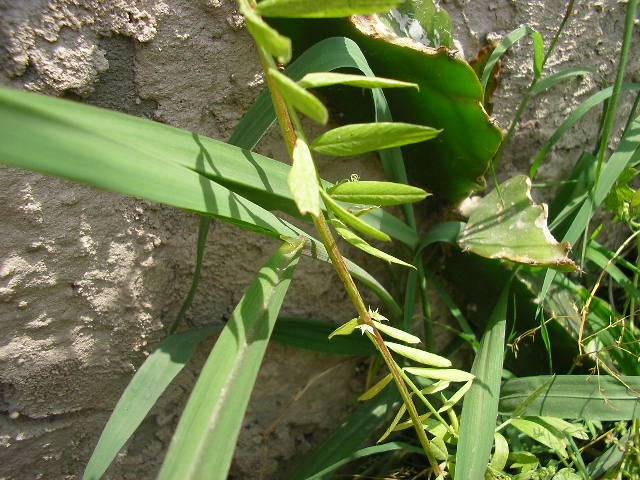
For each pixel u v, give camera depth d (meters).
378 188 0.12
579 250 0.22
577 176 0.23
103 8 0.15
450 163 0.19
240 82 0.17
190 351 0.17
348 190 0.12
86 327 0.17
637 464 0.18
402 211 0.21
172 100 0.16
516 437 0.19
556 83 0.22
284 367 0.21
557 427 0.17
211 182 0.12
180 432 0.10
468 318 0.23
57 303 0.16
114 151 0.10
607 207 0.20
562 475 0.17
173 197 0.11
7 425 0.17
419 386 0.20
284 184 0.14
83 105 0.10
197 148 0.13
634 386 0.17
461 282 0.22
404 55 0.16
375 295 0.22
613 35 0.23
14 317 0.16
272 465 0.22
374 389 0.14
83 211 0.16
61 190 0.15
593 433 0.19
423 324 0.23
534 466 0.17
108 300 0.17
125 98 0.16
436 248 0.21
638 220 0.24
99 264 0.17
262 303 0.13
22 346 0.16
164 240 0.17
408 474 0.20
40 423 0.17
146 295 0.18
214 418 0.11
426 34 0.18
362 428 0.20
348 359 0.22
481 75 0.19
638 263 0.21
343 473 0.22
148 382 0.16
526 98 0.20
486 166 0.19
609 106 0.18
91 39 0.15
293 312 0.21
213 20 0.16
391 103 0.19
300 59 0.16
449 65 0.16
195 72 0.16
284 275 0.13
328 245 0.13
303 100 0.09
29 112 0.09
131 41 0.15
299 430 0.22
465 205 0.21
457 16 0.20
